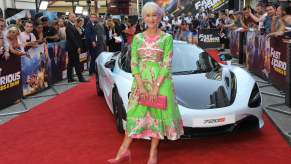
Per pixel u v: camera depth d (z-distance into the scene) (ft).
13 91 23.29
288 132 15.26
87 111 20.93
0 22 21.33
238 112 13.96
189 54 18.01
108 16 50.98
